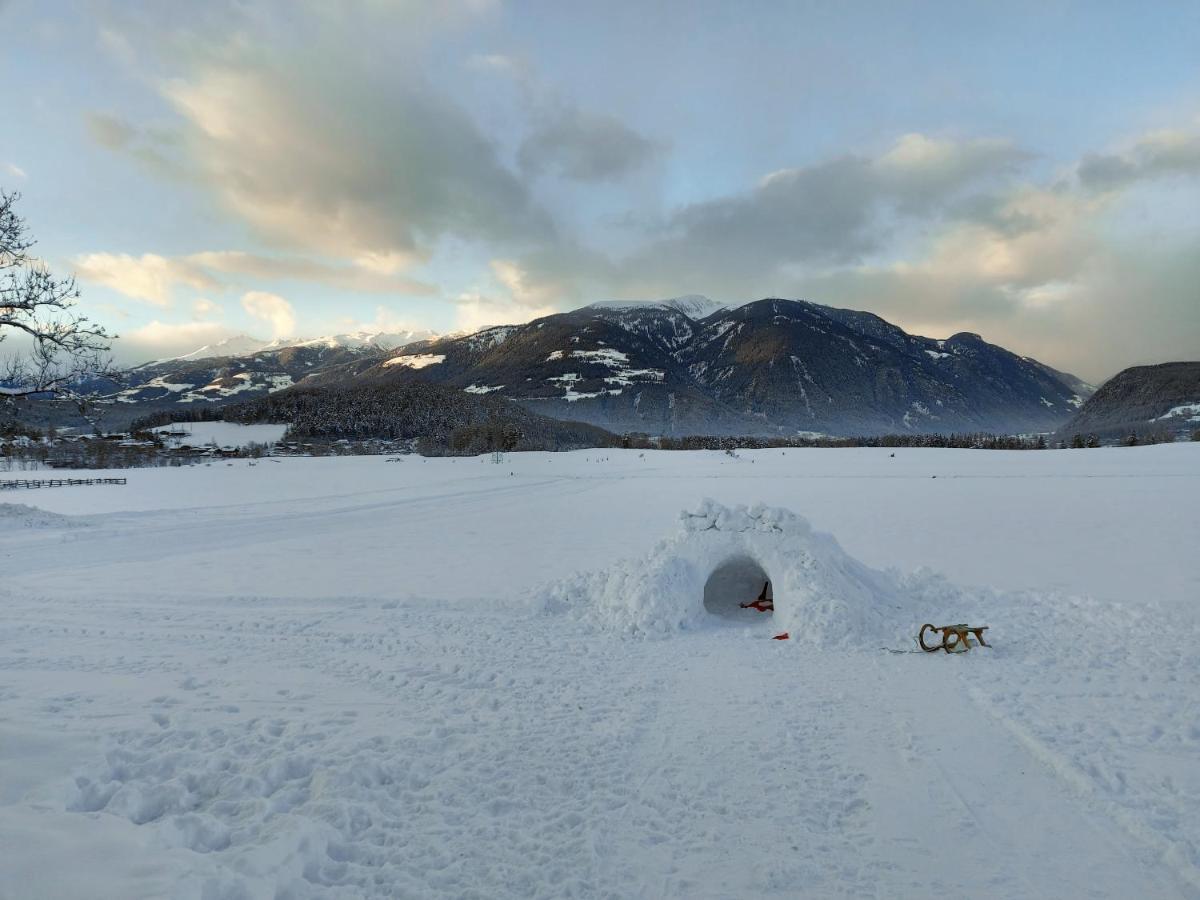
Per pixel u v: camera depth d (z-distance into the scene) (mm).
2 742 4336
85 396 20469
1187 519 20781
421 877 3352
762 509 9680
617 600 8875
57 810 3576
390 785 4266
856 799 4305
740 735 5258
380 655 7359
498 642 7910
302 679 6484
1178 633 7965
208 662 7051
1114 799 4266
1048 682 6477
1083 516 22078
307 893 3113
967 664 7059
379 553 15781
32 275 19172
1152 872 3588
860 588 9008
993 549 15648
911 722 5555
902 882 3477
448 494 37188
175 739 4773
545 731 5266
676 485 43406
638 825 3947
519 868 3465
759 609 9695
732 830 3922
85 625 8672
